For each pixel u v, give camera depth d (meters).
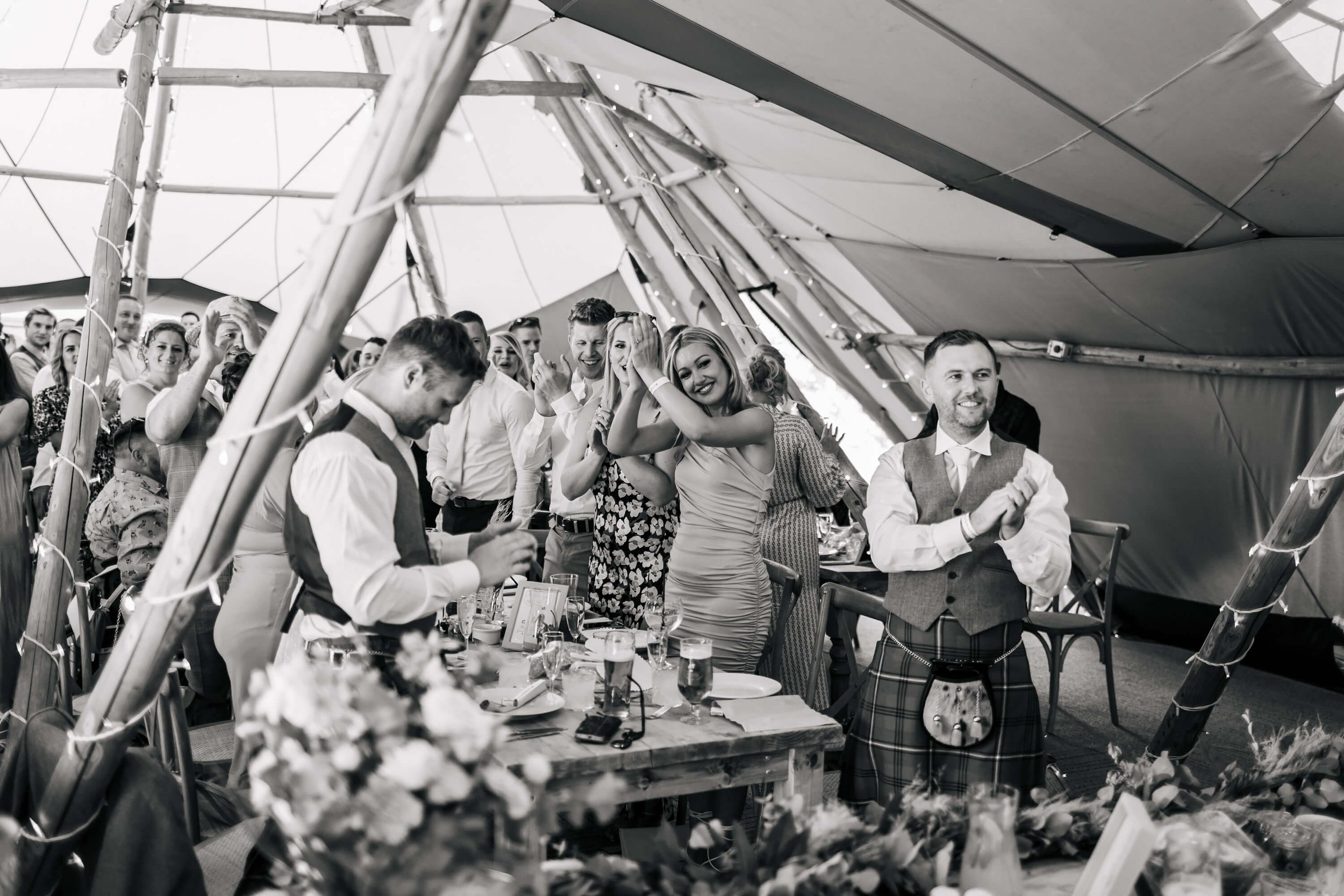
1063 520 2.40
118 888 1.62
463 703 1.16
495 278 10.63
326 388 3.77
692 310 8.67
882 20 3.44
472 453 5.00
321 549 1.98
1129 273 5.21
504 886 1.08
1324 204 4.02
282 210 10.34
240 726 1.16
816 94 4.08
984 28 3.38
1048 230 5.07
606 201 8.57
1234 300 5.07
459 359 2.09
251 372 1.35
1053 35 3.36
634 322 3.06
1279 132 3.66
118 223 3.95
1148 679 5.76
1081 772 4.14
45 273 10.49
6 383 3.74
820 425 6.75
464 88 1.24
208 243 10.50
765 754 2.10
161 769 1.72
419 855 1.06
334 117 9.55
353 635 1.92
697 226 7.66
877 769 2.44
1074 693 5.43
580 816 1.22
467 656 2.55
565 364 4.79
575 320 4.29
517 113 8.63
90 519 3.96
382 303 10.86
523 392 4.98
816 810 1.37
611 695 2.15
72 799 1.56
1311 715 4.95
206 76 6.38
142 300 7.97
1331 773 1.74
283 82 6.54
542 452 4.51
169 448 3.67
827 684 4.36
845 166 5.21
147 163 8.92
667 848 1.31
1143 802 1.57
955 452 2.47
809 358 7.77
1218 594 6.38
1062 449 6.85
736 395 3.12
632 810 3.12
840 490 3.96
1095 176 4.29
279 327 1.32
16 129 9.09
